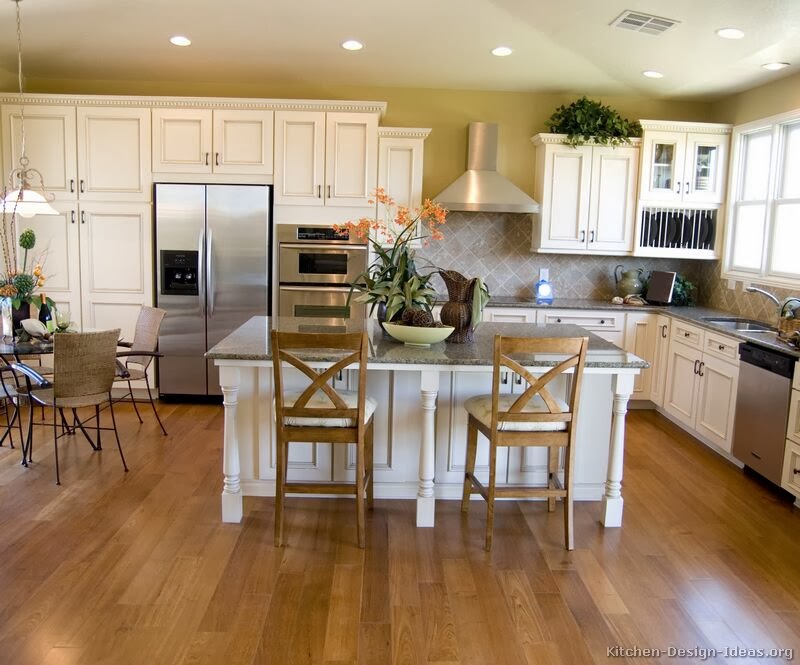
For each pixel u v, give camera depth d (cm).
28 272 544
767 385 396
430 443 329
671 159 563
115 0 413
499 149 594
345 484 324
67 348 368
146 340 470
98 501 358
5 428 479
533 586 284
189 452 437
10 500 357
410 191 548
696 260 616
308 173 538
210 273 543
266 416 356
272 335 292
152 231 546
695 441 493
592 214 572
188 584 278
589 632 252
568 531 315
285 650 236
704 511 367
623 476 418
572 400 307
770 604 275
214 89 574
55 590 270
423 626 253
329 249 542
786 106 486
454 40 472
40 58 520
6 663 225
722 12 361
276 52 501
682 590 284
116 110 531
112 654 231
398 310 350
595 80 549
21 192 393
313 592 274
